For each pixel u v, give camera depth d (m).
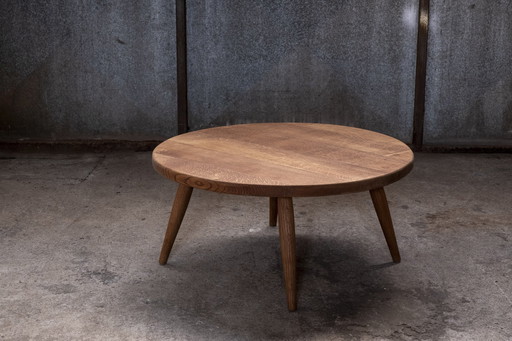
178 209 2.14
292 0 3.88
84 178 3.38
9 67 4.02
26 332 1.73
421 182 3.31
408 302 1.92
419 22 3.83
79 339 1.70
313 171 1.79
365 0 3.86
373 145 2.14
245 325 1.79
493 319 1.81
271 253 2.33
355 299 1.95
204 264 2.22
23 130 4.14
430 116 4.06
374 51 3.95
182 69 3.96
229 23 3.94
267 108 4.09
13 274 2.11
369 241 2.45
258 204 2.91
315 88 4.04
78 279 2.08
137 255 2.30
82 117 4.12
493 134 4.07
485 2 3.83
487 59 3.93
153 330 1.75
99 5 3.90
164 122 4.14
